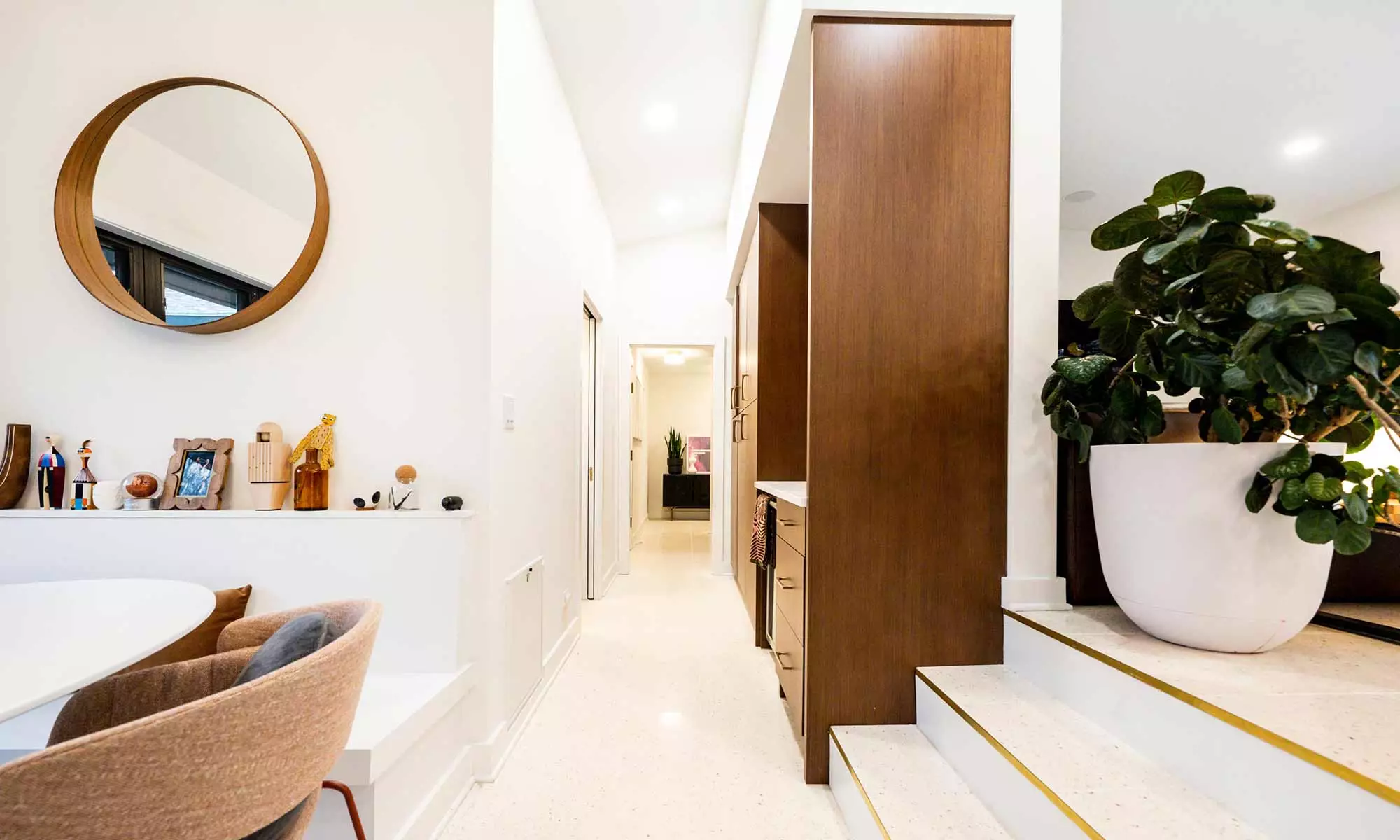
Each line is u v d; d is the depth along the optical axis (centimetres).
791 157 234
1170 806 90
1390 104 221
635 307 451
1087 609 155
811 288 159
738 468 393
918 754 142
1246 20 180
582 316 300
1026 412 157
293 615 112
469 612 166
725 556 448
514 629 188
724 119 296
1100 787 96
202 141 174
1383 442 164
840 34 160
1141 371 119
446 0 176
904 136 160
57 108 178
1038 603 156
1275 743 81
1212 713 91
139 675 96
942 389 159
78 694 92
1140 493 119
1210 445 109
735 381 420
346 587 161
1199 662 111
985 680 147
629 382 458
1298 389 89
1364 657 113
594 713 207
